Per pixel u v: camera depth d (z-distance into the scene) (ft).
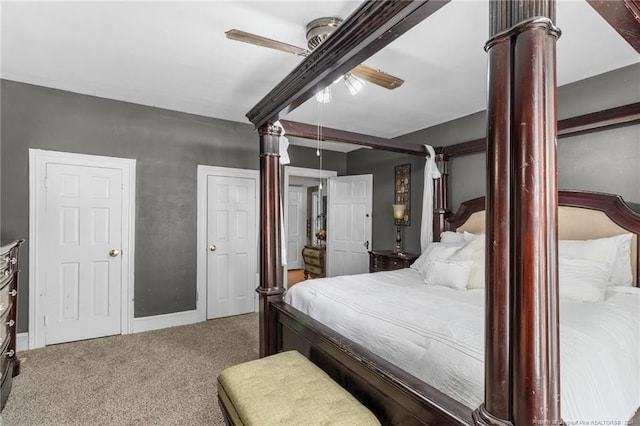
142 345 10.36
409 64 8.30
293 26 6.78
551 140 2.75
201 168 12.85
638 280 7.49
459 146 11.78
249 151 13.93
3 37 7.22
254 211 14.07
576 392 3.69
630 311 5.82
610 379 4.14
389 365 4.82
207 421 6.57
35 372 8.52
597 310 5.74
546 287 2.72
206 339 10.88
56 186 10.38
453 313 5.78
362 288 7.83
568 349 4.26
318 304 7.06
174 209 12.31
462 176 12.11
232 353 9.78
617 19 3.86
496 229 2.92
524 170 2.73
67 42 7.43
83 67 8.73
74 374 8.43
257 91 10.34
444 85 9.57
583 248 7.70
